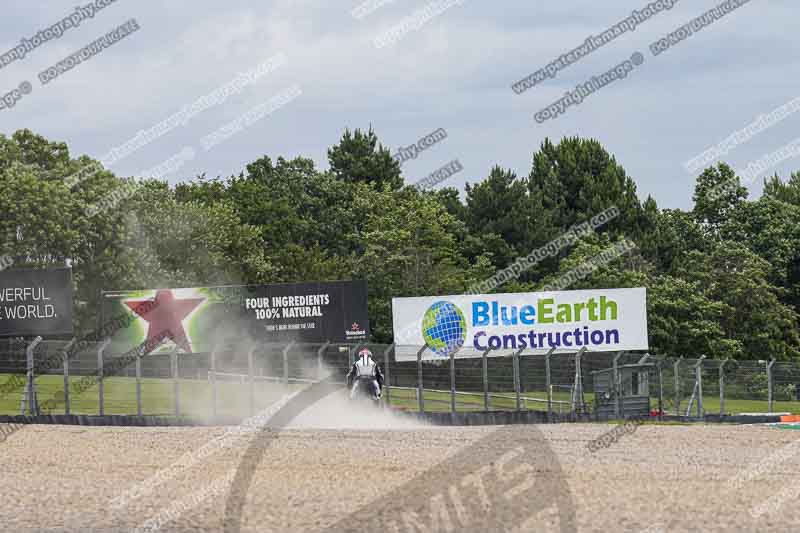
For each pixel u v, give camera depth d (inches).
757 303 3949.3
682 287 3715.6
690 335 3631.9
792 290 4650.6
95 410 1873.8
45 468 1169.4
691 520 834.8
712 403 2239.2
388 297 3917.3
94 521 864.9
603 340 2404.0
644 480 1037.2
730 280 3983.8
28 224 3491.6
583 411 1988.2
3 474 1127.6
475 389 2098.9
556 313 2396.7
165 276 3705.7
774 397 2170.3
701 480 1042.1
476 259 4722.0
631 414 1989.4
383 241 4104.3
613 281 3801.7
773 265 4589.1
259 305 2709.2
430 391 2110.0
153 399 1990.7
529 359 2257.6
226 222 4227.4
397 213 4205.2
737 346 3708.2
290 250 4527.6
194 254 3959.2
